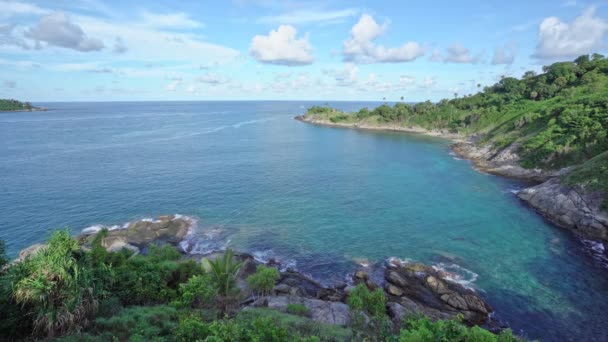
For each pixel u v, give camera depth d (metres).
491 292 37.72
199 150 122.12
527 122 115.00
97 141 136.75
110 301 24.41
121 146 125.38
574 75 165.62
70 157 102.69
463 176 88.94
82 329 20.69
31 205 61.53
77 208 60.88
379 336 22.27
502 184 81.00
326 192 74.00
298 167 98.00
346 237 51.91
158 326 22.39
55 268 20.31
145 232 50.91
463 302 35.31
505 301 36.12
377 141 154.00
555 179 66.94
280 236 52.12
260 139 155.25
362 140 157.12
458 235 52.62
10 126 190.50
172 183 77.88
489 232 53.59
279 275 39.00
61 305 20.20
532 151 92.38
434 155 119.25
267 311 28.59
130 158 104.00
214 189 74.44
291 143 144.62
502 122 145.88
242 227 55.16
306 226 55.81
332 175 89.12
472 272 41.84
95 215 58.06
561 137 88.88
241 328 20.33
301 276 41.22
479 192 74.62
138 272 29.95
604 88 132.75
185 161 102.00
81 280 21.55
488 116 161.38
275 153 119.62
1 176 79.31
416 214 61.34
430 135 176.50
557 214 58.19
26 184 73.38
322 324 26.78
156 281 29.77
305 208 64.00
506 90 197.00
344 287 38.88
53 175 81.31
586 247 48.31
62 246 21.47
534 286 38.75
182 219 56.34
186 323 19.94
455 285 39.00
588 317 33.44
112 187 73.44
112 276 25.52
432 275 41.09
